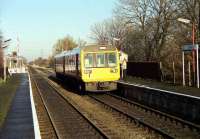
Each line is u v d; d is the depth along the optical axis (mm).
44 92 35500
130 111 21891
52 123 17469
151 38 48500
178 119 17641
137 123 17562
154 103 23312
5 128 15805
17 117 18875
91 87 30547
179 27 42406
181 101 19594
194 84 29391
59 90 37625
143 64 43312
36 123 15539
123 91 29875
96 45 30469
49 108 23922
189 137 14516
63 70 44812
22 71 94562
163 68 37250
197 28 37531
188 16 39406
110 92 33375
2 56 57219
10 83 48531
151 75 40625
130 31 53938
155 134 15148
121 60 40375
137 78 42625
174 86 29312
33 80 56875
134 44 53594
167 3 45688
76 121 18859
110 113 21203
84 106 24531
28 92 34500
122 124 17578
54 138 14844
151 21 48312
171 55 39000
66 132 16078
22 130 15305
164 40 46250
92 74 30266
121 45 59188
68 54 39125
